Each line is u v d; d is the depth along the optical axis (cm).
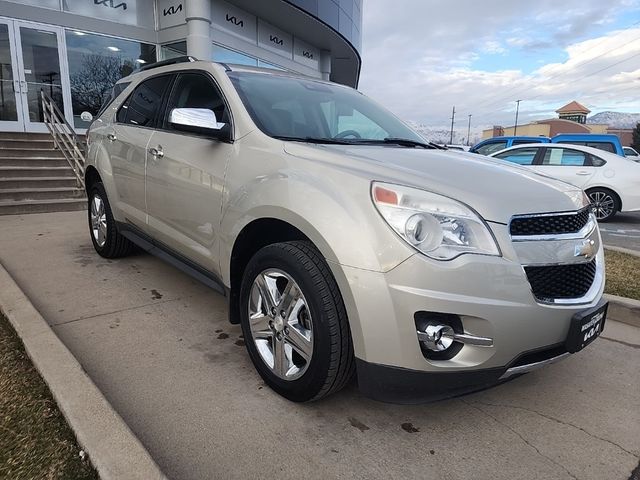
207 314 357
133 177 386
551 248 223
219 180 285
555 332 222
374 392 217
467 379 212
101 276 430
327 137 310
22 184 792
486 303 204
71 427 208
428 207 208
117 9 1134
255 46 1395
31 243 537
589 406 264
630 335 363
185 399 249
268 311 255
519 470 211
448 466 211
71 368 246
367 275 206
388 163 247
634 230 888
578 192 263
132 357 290
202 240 307
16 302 325
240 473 200
